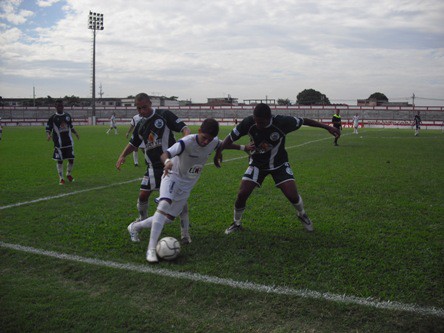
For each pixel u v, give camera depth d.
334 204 6.48
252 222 5.47
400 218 5.60
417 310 3.07
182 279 3.62
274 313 3.08
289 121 4.71
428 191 7.45
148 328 2.88
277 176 4.91
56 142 8.48
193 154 4.15
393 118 54.12
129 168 11.12
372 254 4.19
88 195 7.34
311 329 2.87
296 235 4.86
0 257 4.23
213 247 4.46
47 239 4.77
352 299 3.23
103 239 4.75
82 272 3.82
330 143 19.50
